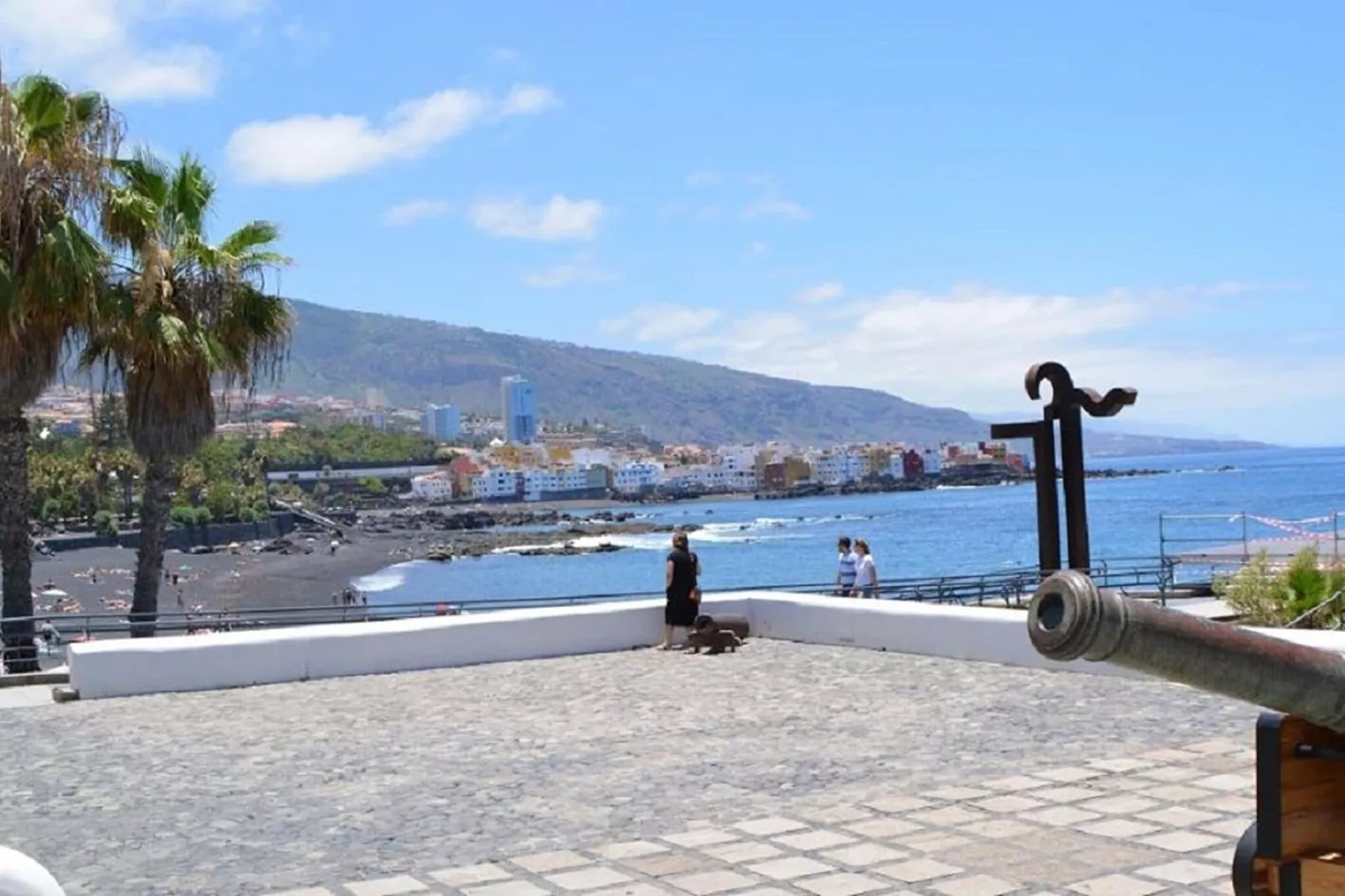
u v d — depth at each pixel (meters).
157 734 12.57
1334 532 26.42
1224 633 4.41
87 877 7.82
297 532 154.25
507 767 10.59
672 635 17.70
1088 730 11.23
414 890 7.21
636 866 7.52
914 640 16.55
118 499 123.12
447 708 13.64
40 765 11.24
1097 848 7.60
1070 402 19.20
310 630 16.20
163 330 19.55
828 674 15.07
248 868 7.86
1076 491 19.22
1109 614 4.15
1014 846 7.70
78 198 18.84
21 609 19.47
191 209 20.72
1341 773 4.98
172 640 15.37
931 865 7.36
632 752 11.02
